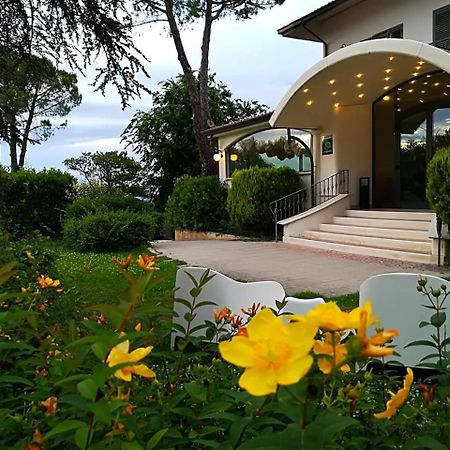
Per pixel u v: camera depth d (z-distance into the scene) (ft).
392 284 9.20
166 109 78.02
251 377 2.34
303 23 50.80
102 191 82.84
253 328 2.46
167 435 3.45
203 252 40.75
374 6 46.26
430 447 3.21
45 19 18.04
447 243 30.09
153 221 49.19
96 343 2.85
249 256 37.24
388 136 45.75
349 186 46.52
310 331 2.41
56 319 7.38
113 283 24.72
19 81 20.25
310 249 39.91
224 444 3.01
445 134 41.39
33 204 58.95
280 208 49.11
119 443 2.95
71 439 3.21
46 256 13.47
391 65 36.94
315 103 43.75
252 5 66.59
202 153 65.41
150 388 3.85
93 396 2.65
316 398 2.55
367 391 4.59
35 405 3.86
